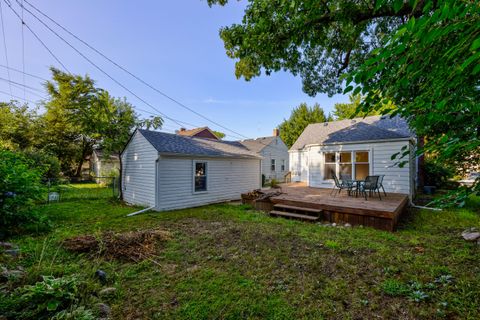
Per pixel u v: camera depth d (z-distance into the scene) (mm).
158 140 8133
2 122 14703
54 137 17875
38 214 4953
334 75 8422
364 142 8078
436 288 2516
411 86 1951
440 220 5562
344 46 6797
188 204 8133
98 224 5449
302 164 14180
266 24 5238
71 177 19047
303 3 4793
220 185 9328
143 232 4391
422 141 7305
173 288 2629
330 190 8609
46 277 2238
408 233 4555
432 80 1599
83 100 9375
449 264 3098
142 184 8148
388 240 4164
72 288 2248
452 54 1238
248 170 10680
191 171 8273
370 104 1841
